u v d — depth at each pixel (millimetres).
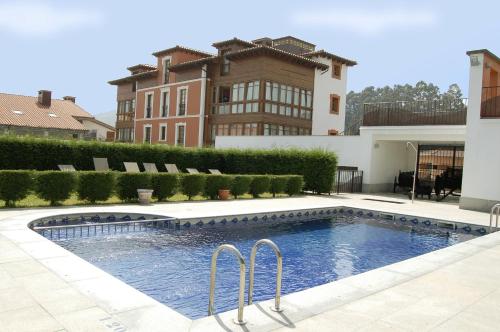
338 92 31891
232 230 10398
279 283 4160
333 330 3715
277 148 21359
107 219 10203
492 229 10945
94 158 16641
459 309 4457
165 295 5605
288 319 3928
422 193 19062
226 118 28891
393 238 10477
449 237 10883
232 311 4113
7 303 4031
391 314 4203
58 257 5762
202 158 20672
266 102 26578
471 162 14875
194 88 31062
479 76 14719
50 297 4230
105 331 3480
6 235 7059
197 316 4895
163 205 12305
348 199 16906
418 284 5324
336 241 9859
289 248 8906
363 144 20188
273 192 16719
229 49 29281
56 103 41344
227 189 15055
